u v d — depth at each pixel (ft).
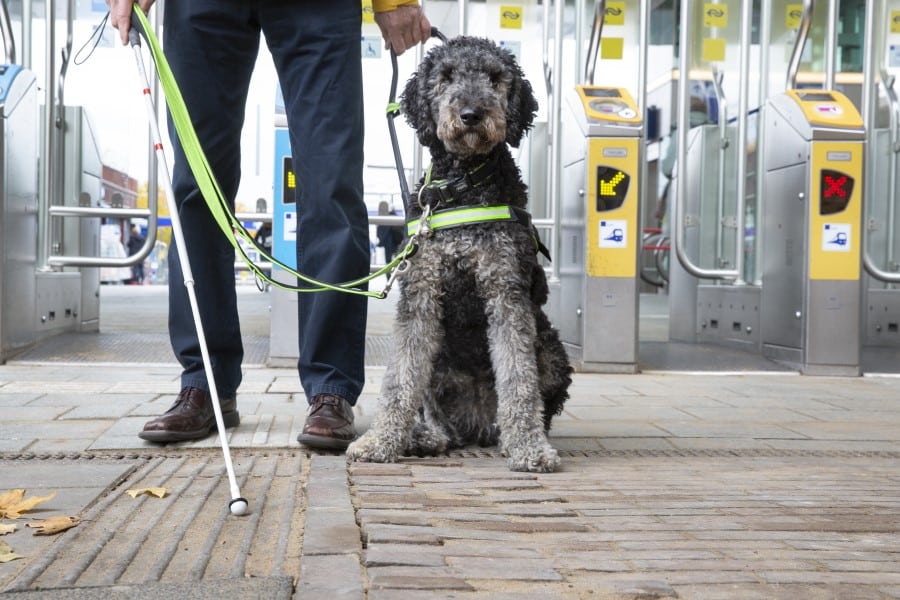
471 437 10.60
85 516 6.91
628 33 24.09
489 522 6.82
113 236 48.06
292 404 13.17
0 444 9.84
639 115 19.03
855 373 19.34
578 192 19.33
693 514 7.29
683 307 25.17
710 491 8.19
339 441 9.75
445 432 10.25
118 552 6.03
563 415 13.26
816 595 5.30
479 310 9.58
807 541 6.52
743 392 16.37
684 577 5.58
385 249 30.48
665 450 10.61
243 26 10.05
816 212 19.40
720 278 22.59
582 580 5.46
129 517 6.95
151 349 19.30
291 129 10.16
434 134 9.65
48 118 19.99
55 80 20.99
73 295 21.77
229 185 10.43
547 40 23.22
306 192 10.09
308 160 10.02
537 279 9.98
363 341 10.38
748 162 25.95
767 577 5.60
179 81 9.91
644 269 36.29
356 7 10.10
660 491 8.16
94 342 19.98
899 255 25.66
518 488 8.21
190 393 10.20
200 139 9.99
